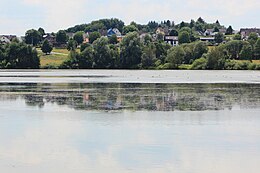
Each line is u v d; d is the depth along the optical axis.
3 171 25.42
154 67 165.75
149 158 27.98
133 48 166.75
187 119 42.09
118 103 55.00
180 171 25.53
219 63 157.25
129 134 34.97
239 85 85.88
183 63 166.25
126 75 127.31
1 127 38.22
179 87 80.69
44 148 30.41
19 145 31.30
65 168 26.03
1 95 65.06
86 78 110.75
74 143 31.89
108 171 25.53
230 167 26.28
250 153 29.14
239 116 43.97
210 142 32.19
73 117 43.53
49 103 55.16
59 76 120.75
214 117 43.38
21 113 46.56
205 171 25.56
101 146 30.98
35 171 25.47
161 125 38.97
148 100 58.25
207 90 73.81
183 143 31.86
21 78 109.94
